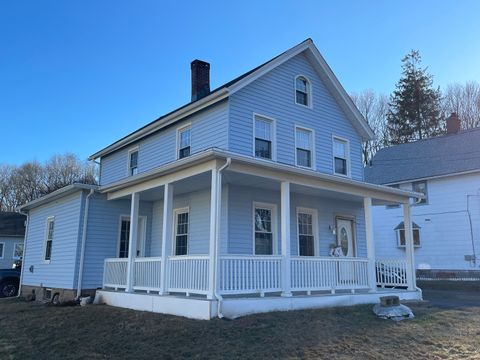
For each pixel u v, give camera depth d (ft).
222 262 29.35
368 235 41.24
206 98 41.47
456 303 40.68
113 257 45.47
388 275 46.70
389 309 30.50
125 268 39.60
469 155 76.48
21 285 57.47
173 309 30.63
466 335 26.22
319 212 47.26
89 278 43.37
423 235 77.41
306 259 34.73
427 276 74.74
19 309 40.29
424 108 134.92
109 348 23.89
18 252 113.50
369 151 142.72
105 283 42.27
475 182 73.05
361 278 39.19
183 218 44.04
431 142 86.99
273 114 44.73
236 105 41.19
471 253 71.67
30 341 26.86
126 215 47.26
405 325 28.17
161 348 22.81
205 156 29.48
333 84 51.67
